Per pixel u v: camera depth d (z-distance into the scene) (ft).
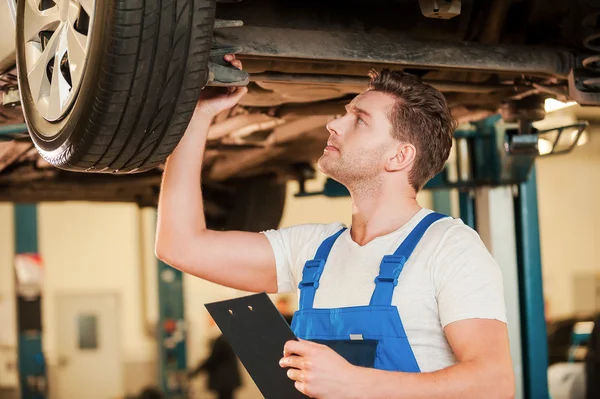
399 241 5.61
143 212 43.29
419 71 8.46
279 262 6.37
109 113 5.46
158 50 5.31
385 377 4.81
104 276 42.91
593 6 7.88
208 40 5.48
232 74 5.85
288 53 6.85
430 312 5.31
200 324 42.37
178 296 33.35
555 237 44.34
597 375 13.32
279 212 16.63
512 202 12.87
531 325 12.79
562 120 25.18
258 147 13.34
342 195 15.03
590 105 8.15
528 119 9.88
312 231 6.34
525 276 12.82
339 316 5.47
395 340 5.23
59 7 6.22
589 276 44.45
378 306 5.31
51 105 6.21
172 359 33.04
